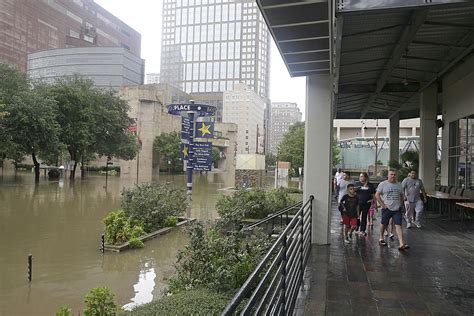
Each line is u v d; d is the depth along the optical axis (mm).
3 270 9414
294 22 5633
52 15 123375
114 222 12125
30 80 40750
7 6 108625
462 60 12789
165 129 71812
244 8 145250
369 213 10711
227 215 10062
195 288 6402
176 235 13984
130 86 62312
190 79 153125
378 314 4715
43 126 32344
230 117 126500
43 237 13102
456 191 14266
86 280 8859
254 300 2330
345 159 45812
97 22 143250
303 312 4754
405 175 18281
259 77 151125
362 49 9938
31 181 39188
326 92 8758
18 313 6941
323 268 6750
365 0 6543
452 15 8328
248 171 29484
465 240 9312
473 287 5746
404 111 21781
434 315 4695
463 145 14391
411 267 6832
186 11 153875
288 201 16906
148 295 7945
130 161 60562
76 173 60531
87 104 40812
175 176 61219
